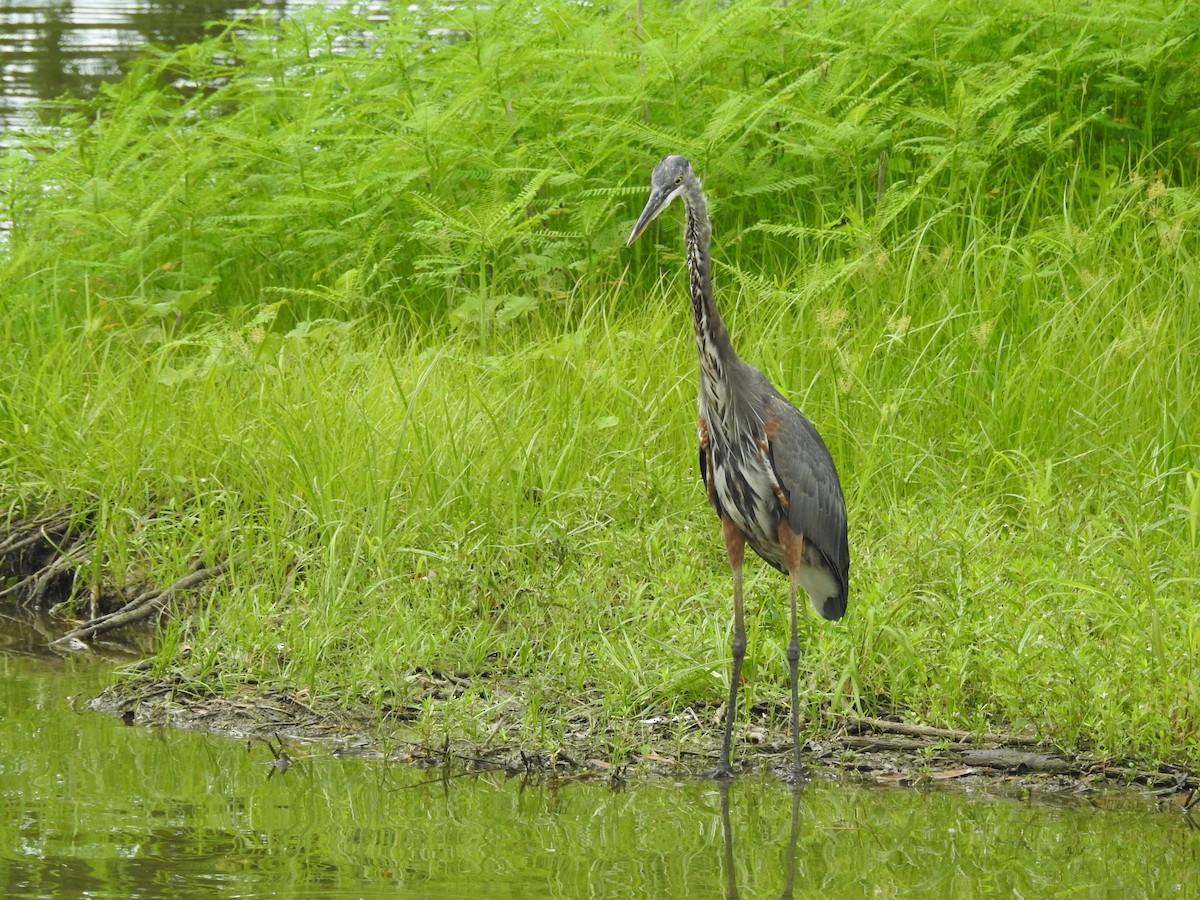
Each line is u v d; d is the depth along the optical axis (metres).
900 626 9.42
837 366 12.77
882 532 11.00
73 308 15.93
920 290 14.15
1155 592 9.48
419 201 14.27
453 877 7.11
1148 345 12.47
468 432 12.10
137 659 10.76
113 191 16.03
